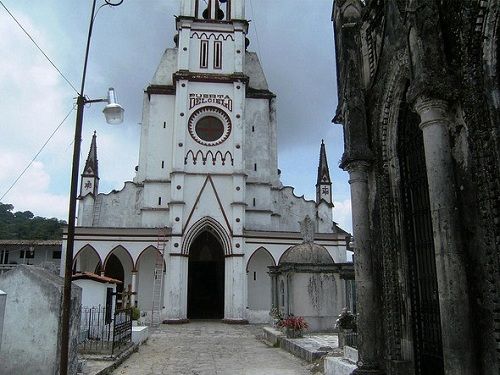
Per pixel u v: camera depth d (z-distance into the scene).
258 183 44.75
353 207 11.09
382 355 10.19
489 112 7.16
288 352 20.77
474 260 7.27
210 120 43.72
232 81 44.16
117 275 42.91
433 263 9.30
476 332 7.16
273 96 47.44
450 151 7.68
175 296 38.75
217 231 41.25
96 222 43.88
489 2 7.23
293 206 46.19
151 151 44.09
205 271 44.72
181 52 44.16
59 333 12.45
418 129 9.92
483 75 7.32
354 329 17.58
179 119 42.50
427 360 9.30
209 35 45.31
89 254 42.66
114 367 16.28
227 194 41.91
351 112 11.32
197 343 25.03
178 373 15.83
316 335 23.31
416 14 8.16
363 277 10.65
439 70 7.78
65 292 10.88
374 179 10.99
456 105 7.75
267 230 42.50
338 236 42.09
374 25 11.43
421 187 9.85
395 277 10.15
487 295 6.99
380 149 10.83
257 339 27.00
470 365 7.00
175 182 41.16
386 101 10.60
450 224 7.40
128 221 44.31
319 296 24.84
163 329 33.44
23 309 12.52
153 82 46.34
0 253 59.31
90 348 18.64
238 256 40.09
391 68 10.22
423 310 9.59
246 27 46.09
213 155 42.56
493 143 7.06
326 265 25.20
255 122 46.78
